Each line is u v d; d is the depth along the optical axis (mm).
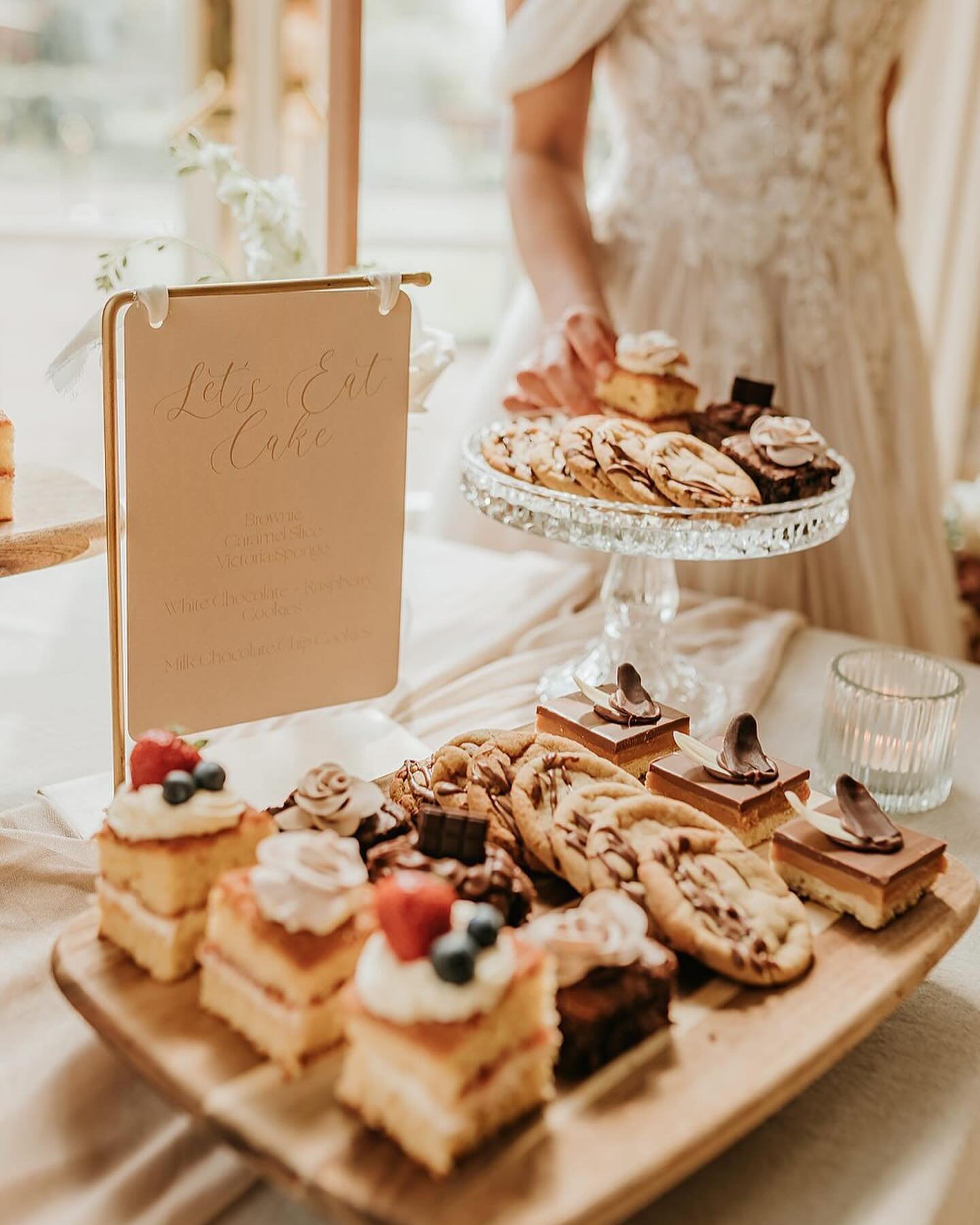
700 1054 743
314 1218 703
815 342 1865
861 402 1905
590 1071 719
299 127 2184
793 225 1820
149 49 2242
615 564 1474
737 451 1358
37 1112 750
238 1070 701
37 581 1641
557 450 1331
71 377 984
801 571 1977
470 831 837
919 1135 779
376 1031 647
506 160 1900
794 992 806
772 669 1468
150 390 966
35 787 1136
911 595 2062
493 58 1778
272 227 1238
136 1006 751
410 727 1264
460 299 2746
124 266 1169
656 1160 657
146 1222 688
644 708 1079
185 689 1085
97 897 818
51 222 2422
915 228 2824
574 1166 650
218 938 733
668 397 1453
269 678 1130
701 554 1206
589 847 875
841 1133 776
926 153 2762
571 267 1740
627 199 1902
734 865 890
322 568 1117
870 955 853
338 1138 658
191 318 960
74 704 1306
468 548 1851
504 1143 664
